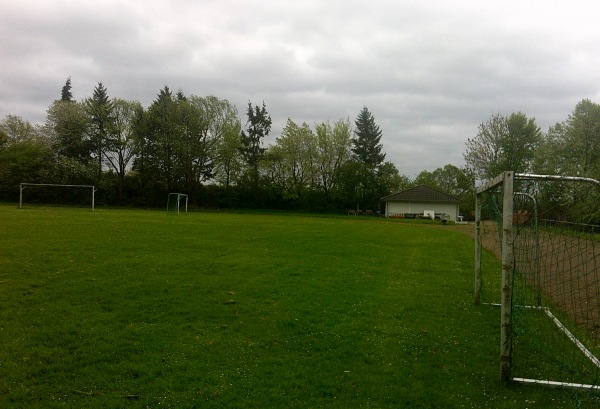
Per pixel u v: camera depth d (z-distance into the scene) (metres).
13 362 5.51
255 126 68.81
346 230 27.55
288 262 13.11
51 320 7.09
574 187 8.28
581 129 38.22
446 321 7.81
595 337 7.05
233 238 18.80
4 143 60.34
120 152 64.31
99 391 4.89
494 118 50.66
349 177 64.44
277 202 64.88
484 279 11.96
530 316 8.12
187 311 7.84
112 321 7.18
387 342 6.59
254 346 6.29
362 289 10.04
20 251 12.73
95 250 13.55
